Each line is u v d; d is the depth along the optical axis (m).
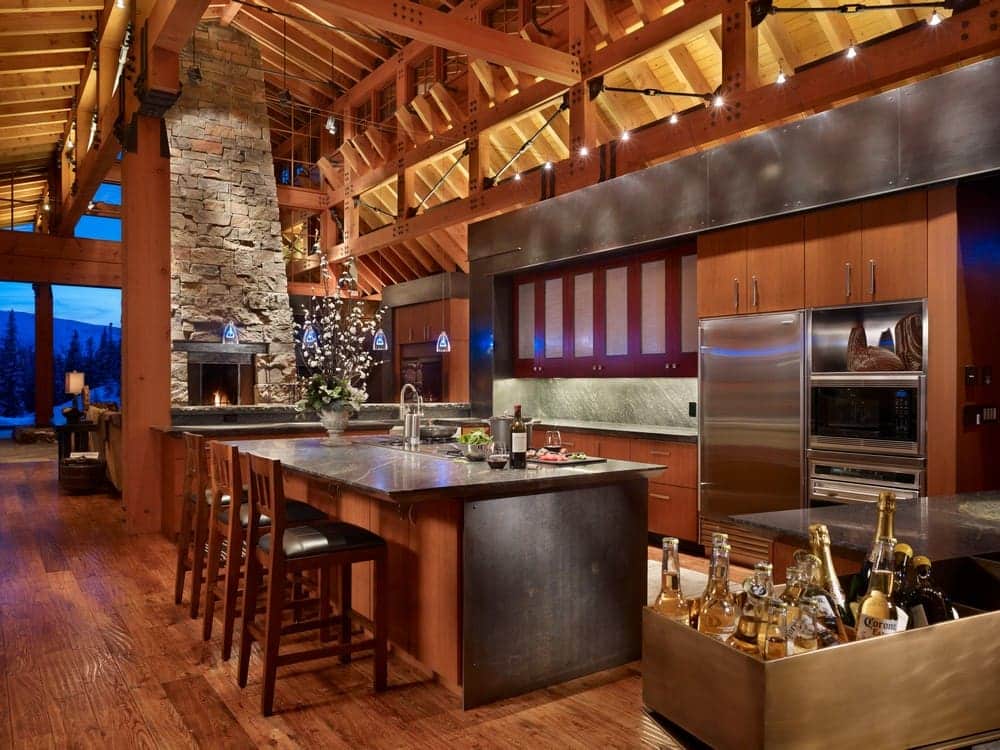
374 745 2.32
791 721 0.89
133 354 5.54
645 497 3.14
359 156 10.23
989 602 1.45
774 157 4.27
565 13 6.38
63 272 11.41
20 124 8.96
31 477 8.40
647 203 5.20
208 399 9.37
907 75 3.98
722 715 0.96
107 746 2.30
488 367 7.03
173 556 4.78
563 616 2.86
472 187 7.54
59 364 17.39
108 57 6.76
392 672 2.93
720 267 4.71
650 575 4.25
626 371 5.83
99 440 8.23
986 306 3.62
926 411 3.56
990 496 2.22
